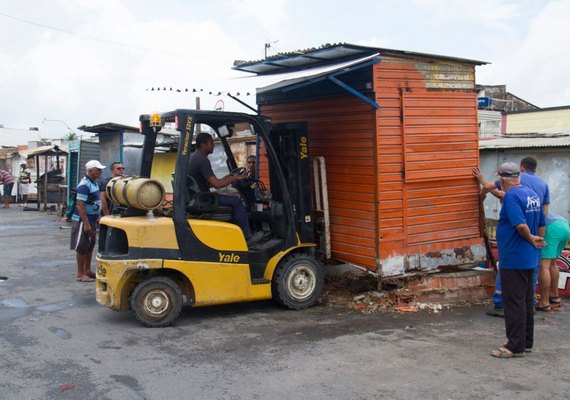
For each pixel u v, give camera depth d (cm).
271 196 783
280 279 729
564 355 573
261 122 730
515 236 556
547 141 920
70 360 554
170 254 664
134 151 1727
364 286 807
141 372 523
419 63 776
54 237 1488
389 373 521
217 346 597
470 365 542
